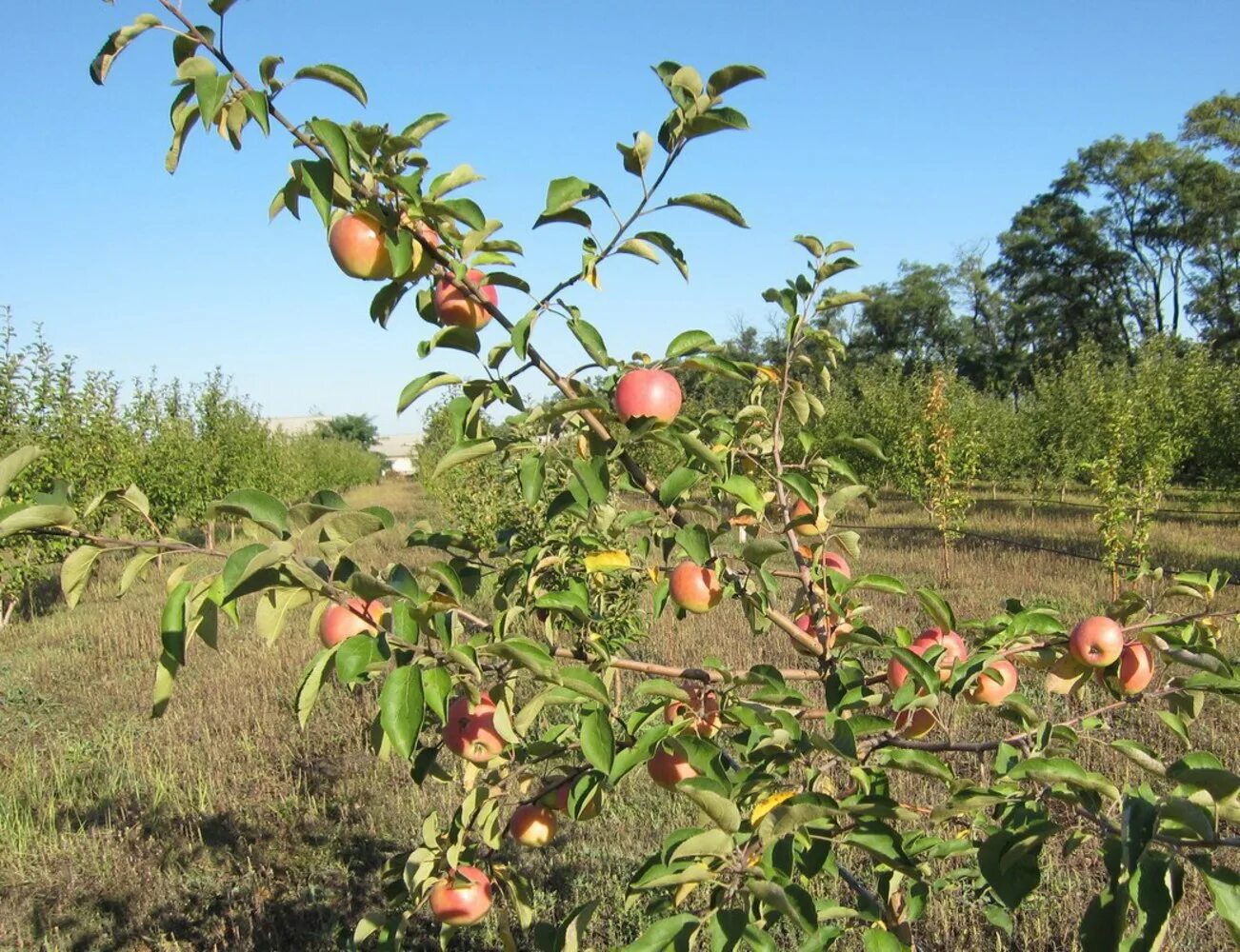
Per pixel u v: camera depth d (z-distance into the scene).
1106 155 38.81
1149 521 9.72
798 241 1.99
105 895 3.97
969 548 12.77
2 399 10.59
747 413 2.04
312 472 30.97
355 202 1.48
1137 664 1.69
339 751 5.48
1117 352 38.41
